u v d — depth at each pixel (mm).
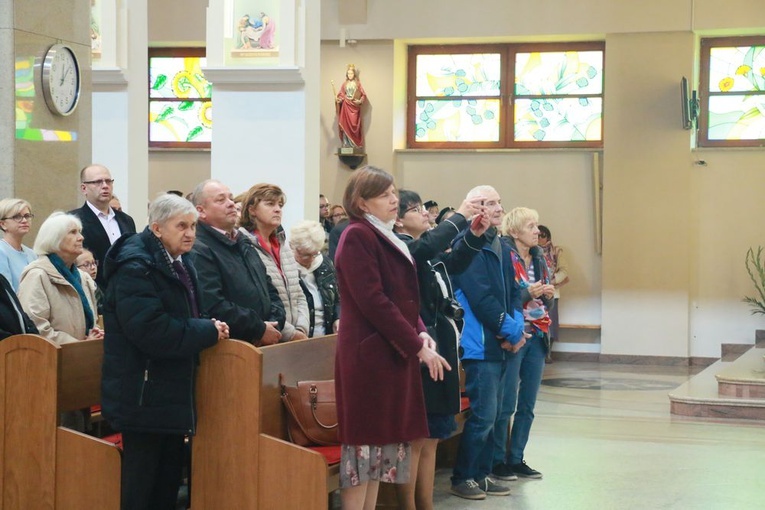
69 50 7090
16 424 4457
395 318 3939
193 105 14469
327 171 14000
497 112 14109
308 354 4844
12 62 6594
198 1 14008
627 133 13398
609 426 8477
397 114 14016
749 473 6645
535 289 6012
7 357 4465
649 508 5668
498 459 6285
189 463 5043
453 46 14156
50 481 4426
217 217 4680
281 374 4562
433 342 4125
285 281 5305
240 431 4328
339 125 13789
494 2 13602
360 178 4066
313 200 8867
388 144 13883
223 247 4676
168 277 4180
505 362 5805
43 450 4430
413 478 4598
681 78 13203
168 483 4555
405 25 13766
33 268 4859
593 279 13812
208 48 8602
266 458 4285
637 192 13398
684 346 13320
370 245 4000
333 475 4312
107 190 6723
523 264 6148
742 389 9281
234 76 8562
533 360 6203
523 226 6164
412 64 14273
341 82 13930
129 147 9102
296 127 8578
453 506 5582
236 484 4336
